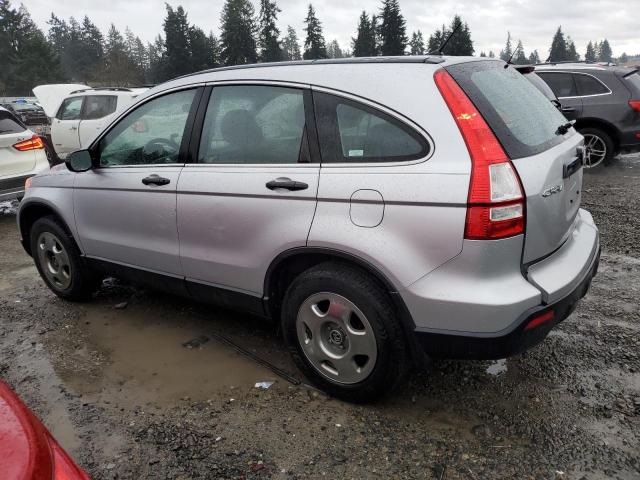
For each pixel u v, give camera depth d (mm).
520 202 2393
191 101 3434
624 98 8922
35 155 7777
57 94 13914
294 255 2920
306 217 2807
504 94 2814
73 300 4516
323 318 2873
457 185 2389
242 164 3119
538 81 4367
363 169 2648
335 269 2781
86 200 4000
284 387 3154
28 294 4781
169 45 79188
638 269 4746
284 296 3148
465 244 2391
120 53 78812
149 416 2932
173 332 3920
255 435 2742
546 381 3107
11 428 1414
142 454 2639
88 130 11070
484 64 2996
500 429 2715
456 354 2545
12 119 7738
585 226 3305
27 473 1282
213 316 4156
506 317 2398
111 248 3926
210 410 2961
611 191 7828
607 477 2371
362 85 2744
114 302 4512
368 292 2670
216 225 3219
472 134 2424
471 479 2395
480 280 2418
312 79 2916
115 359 3559
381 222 2576
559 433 2662
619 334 3604
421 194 2461
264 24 81688
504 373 3209
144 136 3668
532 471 2426
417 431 2723
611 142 9156
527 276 2506
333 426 2787
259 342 3721
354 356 2824
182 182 3359
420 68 2662
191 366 3434
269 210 2953
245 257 3135
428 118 2523
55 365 3508
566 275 2639
